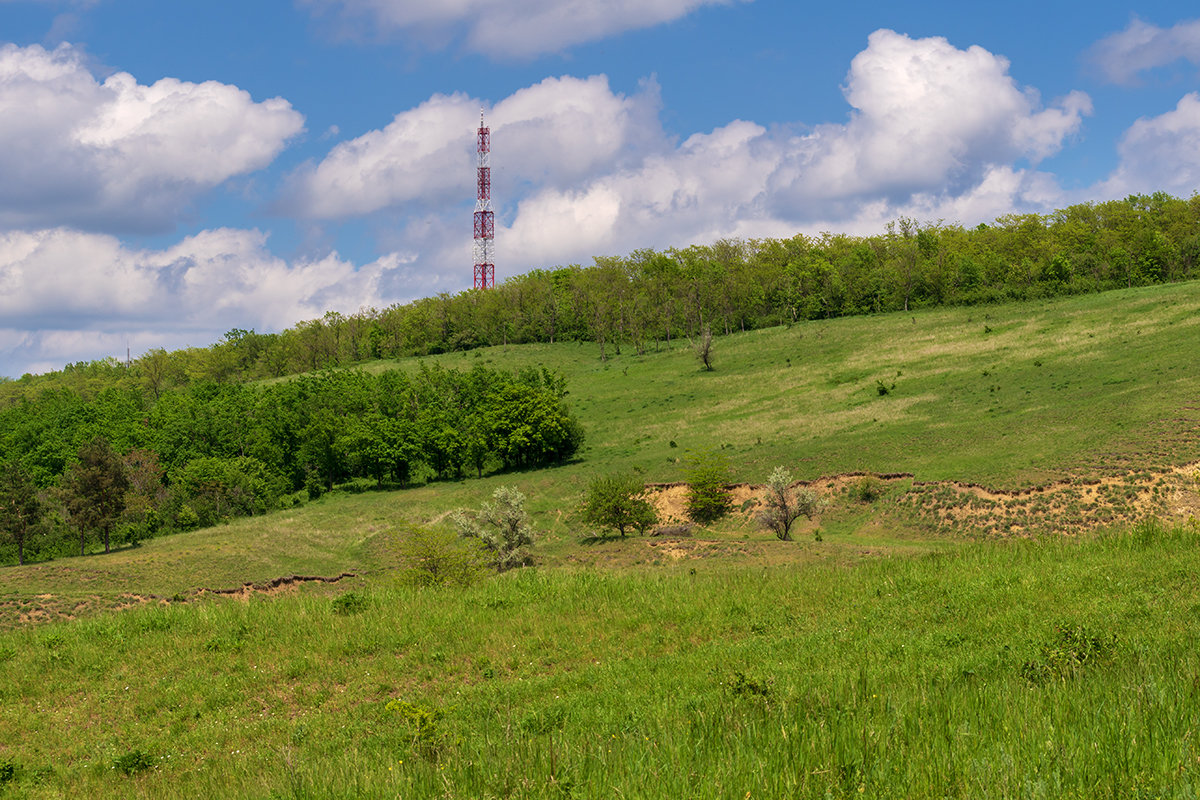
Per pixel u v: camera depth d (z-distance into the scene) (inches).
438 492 3415.4
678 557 1923.0
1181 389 2513.5
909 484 2329.0
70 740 581.0
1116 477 1958.7
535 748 323.3
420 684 647.1
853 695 369.4
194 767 505.0
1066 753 246.4
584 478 3181.6
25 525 2544.3
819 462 2723.9
